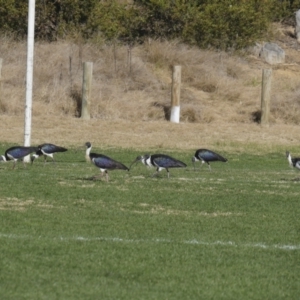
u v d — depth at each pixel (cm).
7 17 6969
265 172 3981
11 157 3572
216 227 2434
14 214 2511
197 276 1903
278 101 6069
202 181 3438
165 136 5266
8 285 1777
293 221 2567
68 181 3262
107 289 1773
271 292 1805
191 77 6519
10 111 5634
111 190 3048
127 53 6619
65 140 5016
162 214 2609
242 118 5859
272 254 2131
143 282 1839
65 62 6372
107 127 5381
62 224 2394
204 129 5494
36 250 2075
